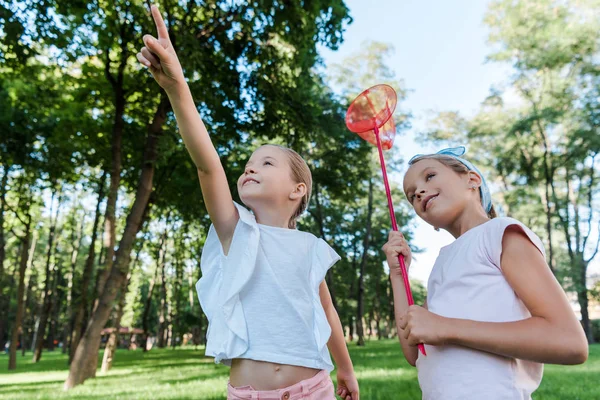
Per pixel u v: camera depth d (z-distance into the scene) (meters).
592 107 19.30
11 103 12.49
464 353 1.26
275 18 9.09
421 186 1.54
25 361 20.70
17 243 21.78
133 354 22.09
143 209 9.57
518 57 20.61
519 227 1.31
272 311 1.59
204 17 9.65
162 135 9.52
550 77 20.20
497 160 22.30
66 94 12.95
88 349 8.95
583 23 19.00
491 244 1.33
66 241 25.77
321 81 16.66
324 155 16.45
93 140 12.59
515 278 1.26
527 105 21.52
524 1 19.94
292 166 1.82
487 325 1.20
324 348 1.66
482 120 22.20
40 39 10.02
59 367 15.59
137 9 8.67
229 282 1.60
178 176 12.96
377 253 26.70
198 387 6.84
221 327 1.60
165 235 22.97
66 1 8.66
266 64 10.09
